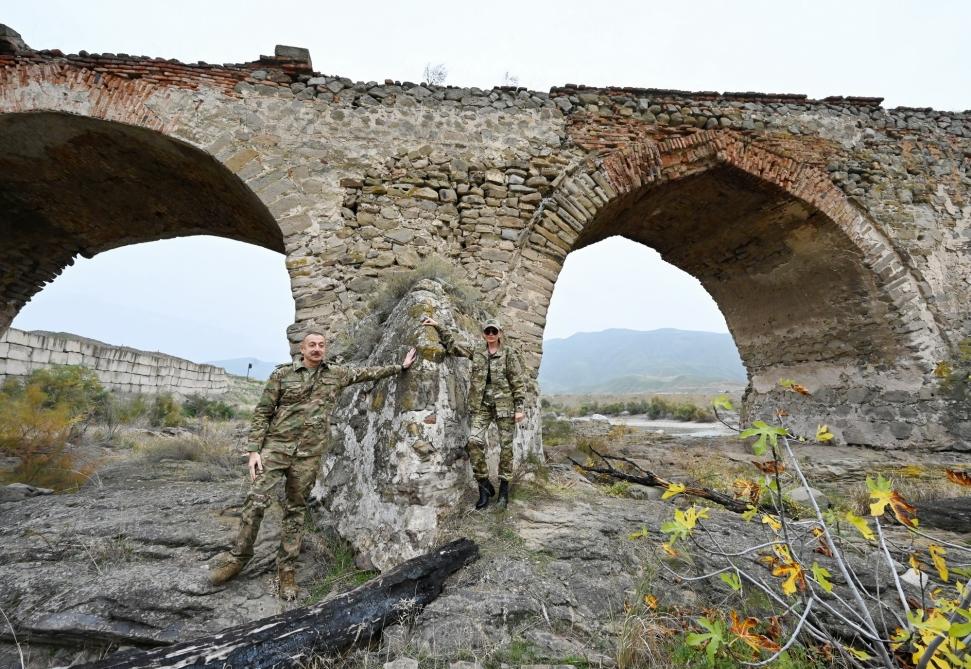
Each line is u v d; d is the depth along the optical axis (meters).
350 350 5.26
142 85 6.52
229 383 29.47
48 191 8.27
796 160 8.01
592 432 13.44
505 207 7.03
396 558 3.19
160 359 20.48
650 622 2.48
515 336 6.66
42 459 6.46
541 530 3.69
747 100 8.09
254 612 2.91
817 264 9.00
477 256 6.82
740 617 2.61
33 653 2.78
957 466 6.98
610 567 3.15
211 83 6.70
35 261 9.80
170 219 9.48
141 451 8.85
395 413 3.65
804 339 10.20
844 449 8.73
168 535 3.78
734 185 8.29
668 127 7.62
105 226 9.49
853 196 8.16
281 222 6.48
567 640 2.47
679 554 3.22
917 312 8.08
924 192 8.49
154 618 2.85
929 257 8.27
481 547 3.34
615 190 7.36
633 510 4.37
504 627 2.53
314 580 3.27
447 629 2.48
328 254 6.49
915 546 3.79
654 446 9.97
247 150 6.60
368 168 6.85
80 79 6.42
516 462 4.65
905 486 5.85
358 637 2.44
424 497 3.33
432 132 7.10
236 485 5.51
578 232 7.26
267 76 6.89
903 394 8.27
